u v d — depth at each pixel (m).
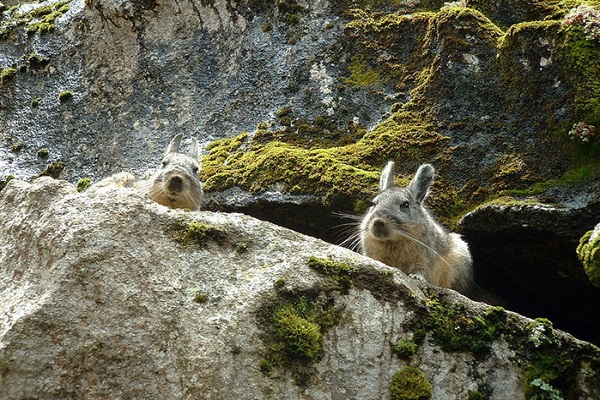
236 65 16.17
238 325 9.02
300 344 9.08
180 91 16.25
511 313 9.84
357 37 15.66
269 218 13.90
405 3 16.20
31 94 16.70
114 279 9.04
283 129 14.91
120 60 16.88
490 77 13.95
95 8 17.19
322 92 15.20
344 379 9.12
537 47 13.52
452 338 9.55
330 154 13.93
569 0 15.32
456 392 9.27
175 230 9.70
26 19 18.00
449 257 12.86
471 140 13.57
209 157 14.75
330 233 13.79
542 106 13.26
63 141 15.91
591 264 9.88
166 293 9.13
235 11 16.72
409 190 12.70
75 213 9.53
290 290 9.38
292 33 16.14
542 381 9.34
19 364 8.48
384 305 9.61
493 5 15.55
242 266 9.62
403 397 9.09
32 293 9.06
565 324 13.74
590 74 12.91
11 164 15.51
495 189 12.88
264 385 8.79
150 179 13.68
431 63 14.61
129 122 16.02
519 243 12.39
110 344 8.72
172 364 8.70
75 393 8.52
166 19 17.00
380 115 14.57
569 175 12.52
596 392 9.34
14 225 9.97
